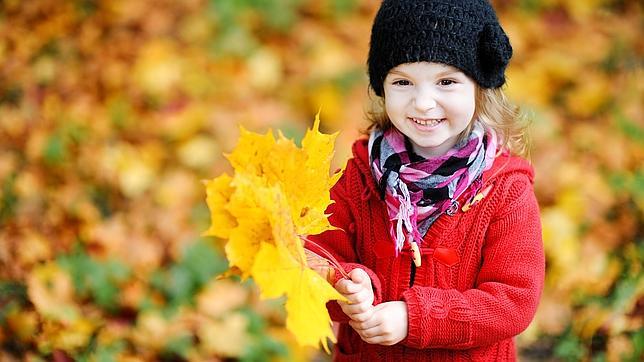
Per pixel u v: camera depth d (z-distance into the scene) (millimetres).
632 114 4633
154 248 4023
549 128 4477
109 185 4461
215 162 4594
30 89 5074
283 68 5191
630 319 3449
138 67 5145
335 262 2074
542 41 5207
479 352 2258
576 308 3658
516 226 2193
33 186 4426
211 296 3723
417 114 2100
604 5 5457
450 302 2096
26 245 3955
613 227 3953
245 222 1674
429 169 2174
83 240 4043
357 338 2395
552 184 4168
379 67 2152
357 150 2379
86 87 5074
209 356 3432
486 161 2203
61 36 5441
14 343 3357
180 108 4914
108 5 5578
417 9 2059
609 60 5027
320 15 5586
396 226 2250
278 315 3682
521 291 2135
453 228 2201
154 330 3477
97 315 3557
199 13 5523
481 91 2219
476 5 2109
